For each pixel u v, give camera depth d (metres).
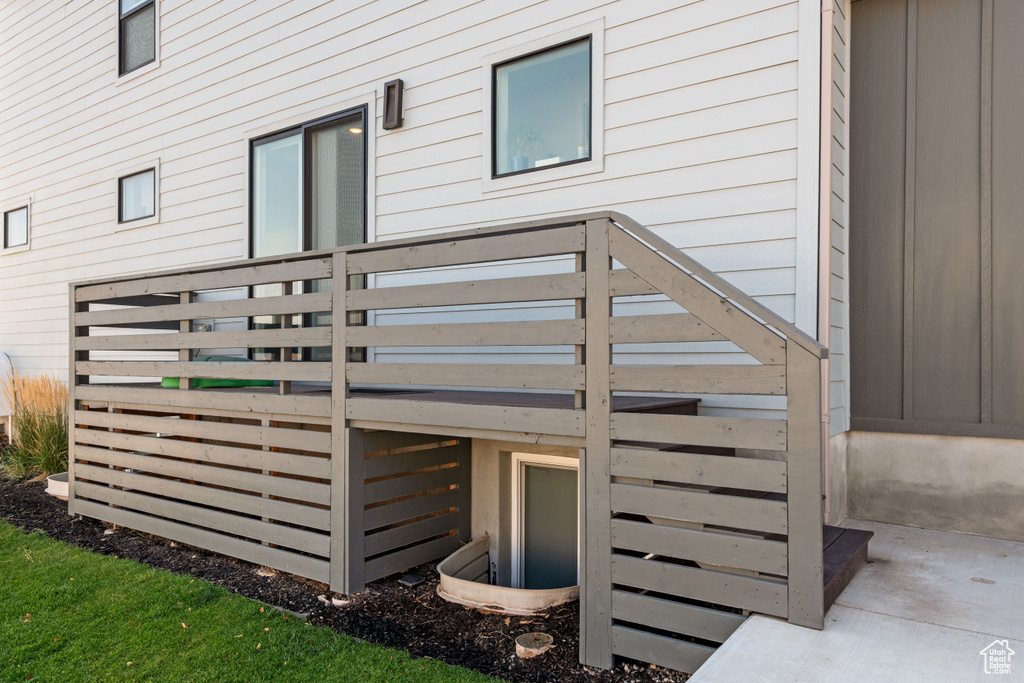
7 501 5.89
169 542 4.75
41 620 3.30
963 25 3.56
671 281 2.62
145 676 2.76
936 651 2.16
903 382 3.71
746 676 2.00
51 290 8.10
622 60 3.91
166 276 4.65
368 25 5.12
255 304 4.11
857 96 3.83
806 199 3.33
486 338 3.12
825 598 2.44
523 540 4.41
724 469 2.49
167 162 6.66
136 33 7.06
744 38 3.53
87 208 7.61
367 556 3.75
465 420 3.24
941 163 3.62
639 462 2.69
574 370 2.87
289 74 5.64
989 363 3.49
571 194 4.12
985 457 3.52
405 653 2.94
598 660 2.79
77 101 7.70
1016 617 2.43
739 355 3.53
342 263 3.68
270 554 3.99
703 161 3.64
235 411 4.24
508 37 4.39
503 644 3.05
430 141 4.79
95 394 5.19
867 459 3.83
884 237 3.76
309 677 2.74
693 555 2.56
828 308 3.29
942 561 3.08
